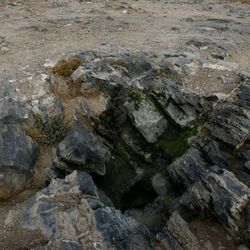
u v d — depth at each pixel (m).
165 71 14.16
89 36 17.61
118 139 13.26
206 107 12.94
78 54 14.66
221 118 12.18
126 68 13.97
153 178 12.52
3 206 10.88
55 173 11.79
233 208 9.74
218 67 14.97
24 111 12.34
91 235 9.39
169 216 11.22
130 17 21.09
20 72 14.09
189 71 14.45
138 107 13.24
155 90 13.39
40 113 12.55
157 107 13.27
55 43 16.77
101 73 13.56
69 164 11.88
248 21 21.97
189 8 24.64
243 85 13.42
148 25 19.70
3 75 13.91
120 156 13.09
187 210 10.55
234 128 11.72
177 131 13.02
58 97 13.15
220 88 13.73
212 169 10.69
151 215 12.02
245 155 11.27
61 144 12.01
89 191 10.70
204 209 10.32
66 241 9.10
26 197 11.20
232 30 19.80
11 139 11.60
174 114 13.09
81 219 9.75
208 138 11.92
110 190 12.54
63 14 21.09
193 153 11.78
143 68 14.12
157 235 10.23
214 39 17.72
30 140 11.88
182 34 18.47
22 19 20.09
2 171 11.04
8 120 12.02
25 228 9.83
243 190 9.97
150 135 13.06
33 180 11.61
